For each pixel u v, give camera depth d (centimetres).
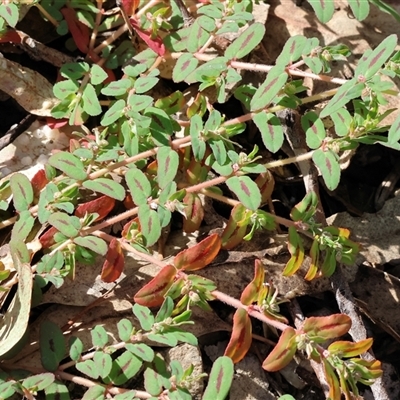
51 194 43
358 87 42
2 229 45
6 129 47
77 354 42
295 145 46
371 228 47
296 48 43
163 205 42
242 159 43
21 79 46
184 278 42
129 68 44
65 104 45
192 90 48
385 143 43
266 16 49
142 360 42
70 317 44
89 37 48
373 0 47
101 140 43
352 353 41
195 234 46
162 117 44
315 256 43
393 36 42
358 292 45
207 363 44
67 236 42
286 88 43
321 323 41
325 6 44
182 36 46
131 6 46
